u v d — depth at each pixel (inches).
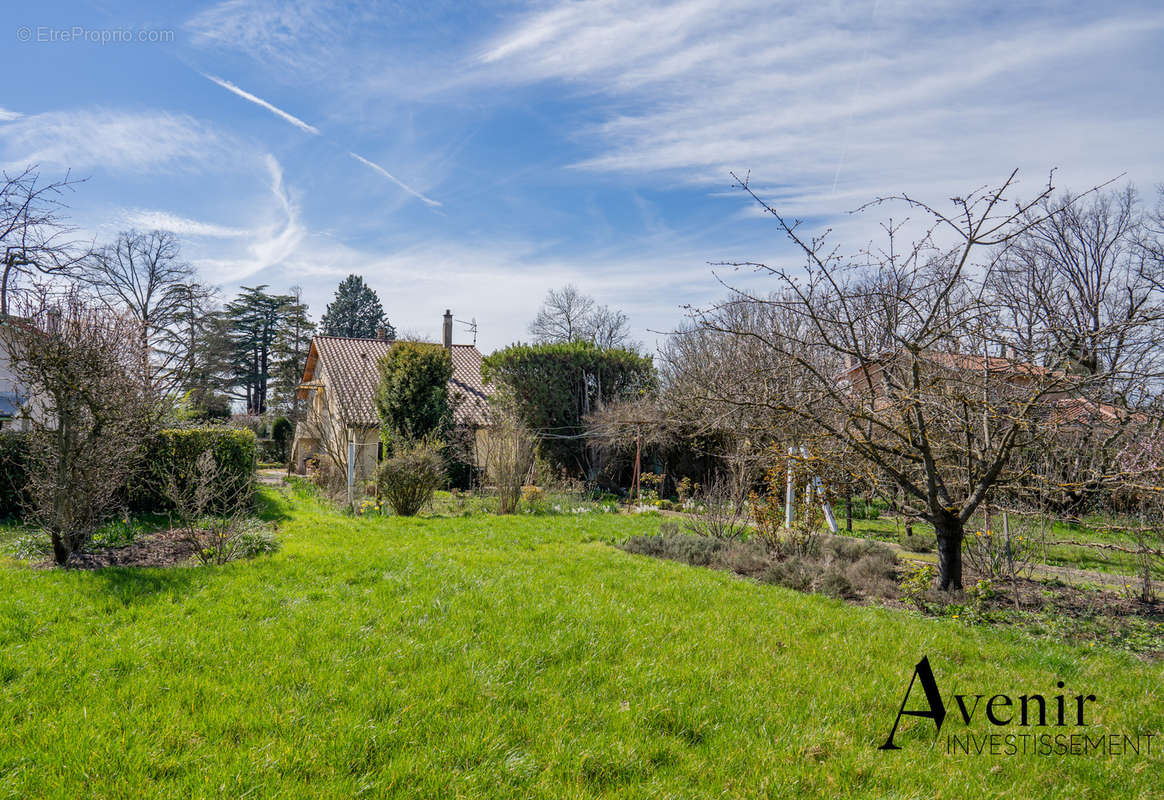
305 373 1288.1
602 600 255.1
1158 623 259.1
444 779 126.1
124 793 117.3
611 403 853.8
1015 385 282.7
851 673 190.5
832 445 332.5
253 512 501.7
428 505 582.9
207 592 242.4
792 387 342.3
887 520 603.5
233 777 122.7
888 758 144.1
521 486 632.4
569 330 1727.4
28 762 125.7
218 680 165.0
